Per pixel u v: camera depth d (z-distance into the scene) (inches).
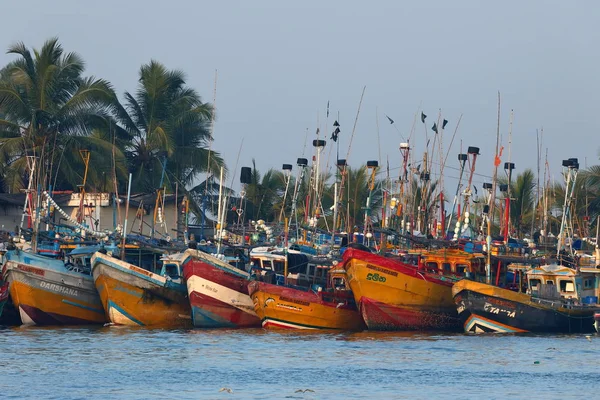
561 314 7829.7
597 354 6614.2
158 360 6245.1
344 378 5698.8
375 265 7667.3
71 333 7618.1
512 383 5590.6
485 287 7662.4
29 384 5462.6
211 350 6678.2
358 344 7022.6
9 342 7037.4
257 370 5915.4
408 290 7751.0
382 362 6230.3
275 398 5172.2
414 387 5462.6
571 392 5364.2
